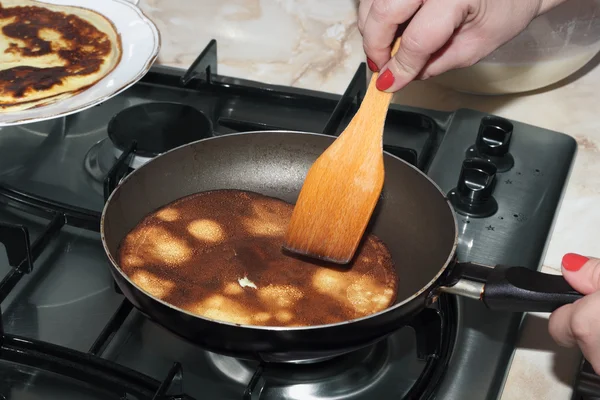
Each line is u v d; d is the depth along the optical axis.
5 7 0.89
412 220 0.68
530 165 0.80
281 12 1.05
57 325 0.64
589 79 0.97
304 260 0.66
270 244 0.68
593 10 0.84
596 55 1.01
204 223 0.69
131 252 0.65
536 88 0.92
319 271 0.65
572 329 0.55
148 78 0.88
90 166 0.78
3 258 0.68
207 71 0.87
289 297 0.63
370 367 0.62
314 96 0.86
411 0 0.59
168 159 0.69
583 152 0.86
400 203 0.69
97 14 0.87
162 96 0.87
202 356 0.62
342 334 0.54
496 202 0.75
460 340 0.63
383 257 0.67
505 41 0.69
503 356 0.62
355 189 0.62
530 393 0.62
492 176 0.73
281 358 0.55
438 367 0.60
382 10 0.60
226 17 1.04
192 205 0.70
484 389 0.60
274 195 0.73
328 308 0.62
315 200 0.63
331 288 0.64
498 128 0.78
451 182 0.77
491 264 0.70
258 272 0.65
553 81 0.91
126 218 0.66
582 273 0.55
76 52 0.83
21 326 0.63
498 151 0.79
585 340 0.55
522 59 0.85
